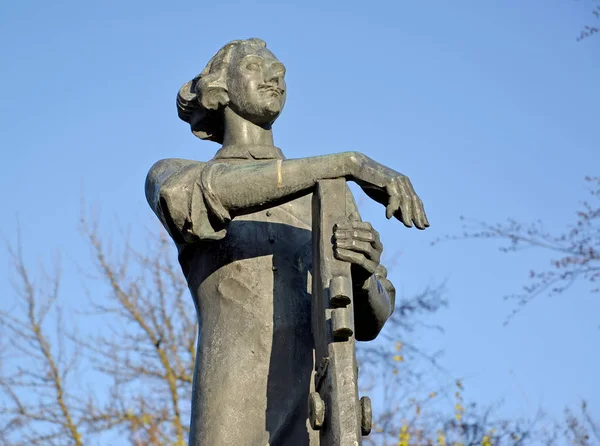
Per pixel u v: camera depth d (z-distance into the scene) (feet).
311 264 20.47
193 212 19.12
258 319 19.90
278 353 19.75
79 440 49.39
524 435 44.86
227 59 21.94
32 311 51.80
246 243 20.42
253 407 19.44
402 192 18.63
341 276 18.15
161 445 50.01
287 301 20.07
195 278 20.62
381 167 18.93
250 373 19.61
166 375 52.42
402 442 45.78
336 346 17.80
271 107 21.39
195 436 19.54
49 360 50.78
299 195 19.16
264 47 22.08
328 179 18.89
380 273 21.43
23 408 49.55
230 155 21.15
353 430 17.25
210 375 19.71
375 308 20.22
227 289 20.17
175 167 20.30
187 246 20.80
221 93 21.63
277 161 19.12
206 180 19.12
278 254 20.38
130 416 50.31
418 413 46.88
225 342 19.83
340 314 17.72
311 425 17.94
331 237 18.54
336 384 17.56
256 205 19.06
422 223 18.58
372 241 18.52
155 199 19.94
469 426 45.62
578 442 42.60
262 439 19.27
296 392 19.60
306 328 19.99
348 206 19.11
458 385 47.34
